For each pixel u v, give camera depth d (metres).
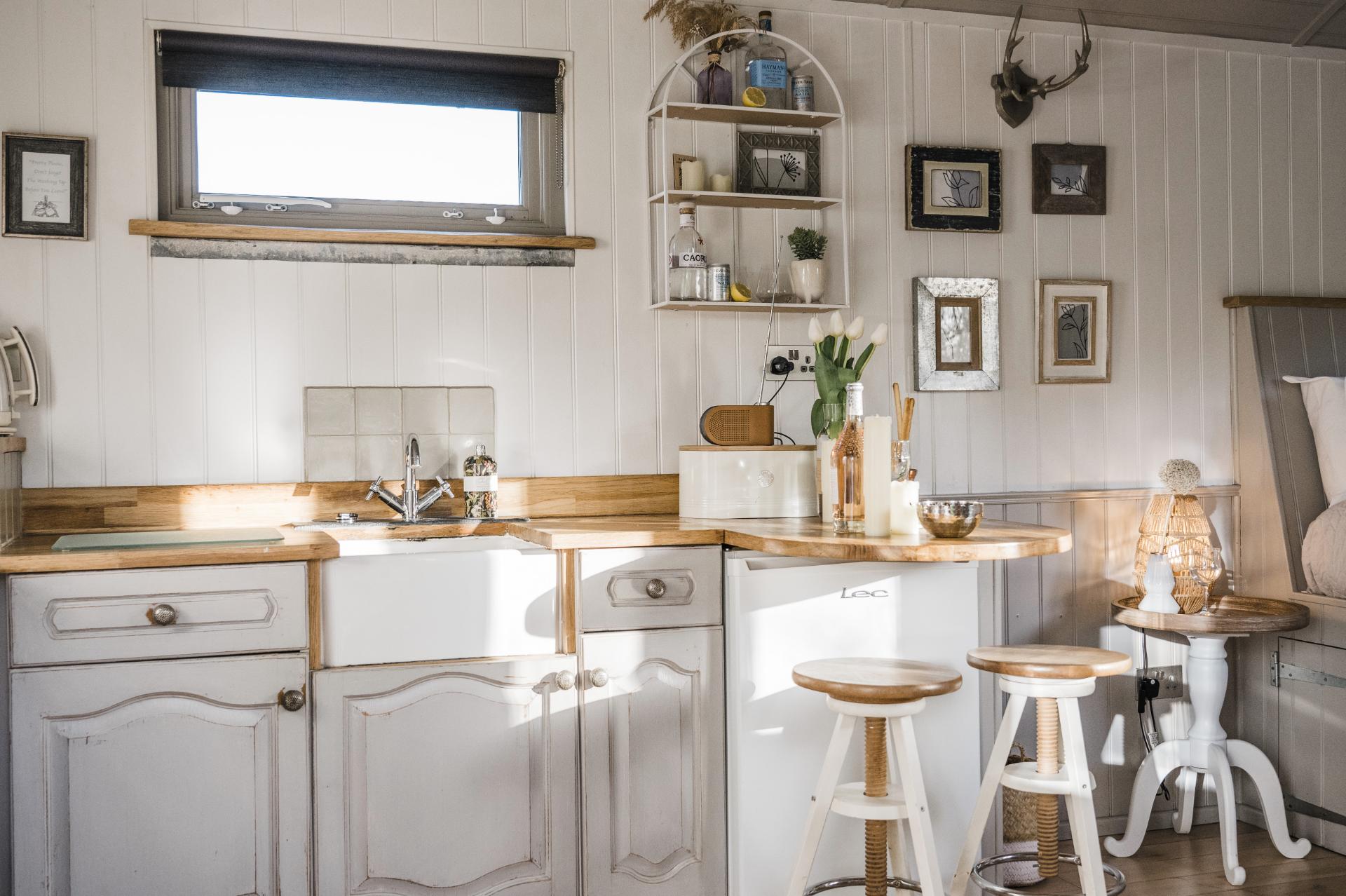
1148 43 3.62
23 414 2.78
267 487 2.93
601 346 3.19
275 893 2.38
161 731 2.33
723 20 3.19
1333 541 3.32
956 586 2.65
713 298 3.15
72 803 2.28
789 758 2.57
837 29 3.36
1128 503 3.55
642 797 2.57
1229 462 3.70
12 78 2.78
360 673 2.42
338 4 2.99
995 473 3.48
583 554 2.53
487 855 2.50
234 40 2.91
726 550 2.64
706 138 3.26
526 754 2.52
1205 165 3.67
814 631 2.57
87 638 2.28
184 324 2.89
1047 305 3.51
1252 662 3.60
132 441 2.85
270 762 2.38
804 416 3.35
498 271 3.11
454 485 3.08
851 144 3.37
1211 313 3.68
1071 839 3.41
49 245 2.80
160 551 2.32
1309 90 3.75
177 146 2.94
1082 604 3.51
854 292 3.37
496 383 3.11
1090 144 3.56
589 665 2.54
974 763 2.65
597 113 3.18
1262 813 3.56
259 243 2.93
